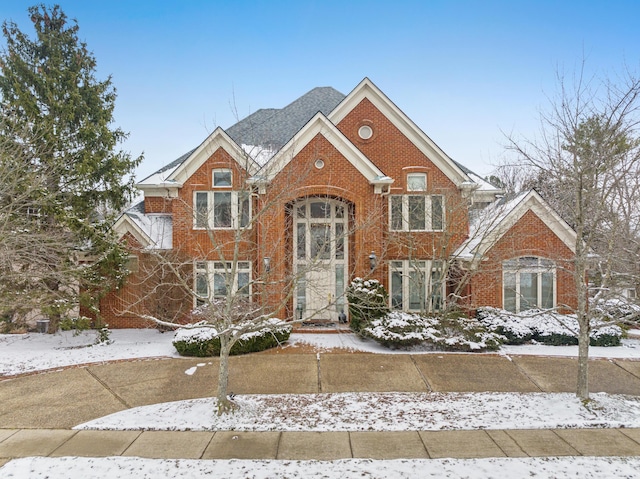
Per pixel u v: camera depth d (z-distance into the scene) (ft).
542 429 28.07
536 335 51.31
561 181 33.09
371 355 45.39
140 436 27.32
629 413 30.27
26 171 50.21
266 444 25.99
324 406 32.24
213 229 59.26
